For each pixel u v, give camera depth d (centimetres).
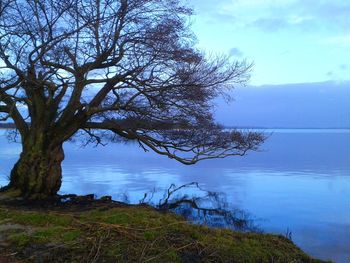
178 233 815
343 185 2931
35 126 1490
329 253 1286
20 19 1391
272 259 835
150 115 1612
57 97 1520
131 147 7150
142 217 875
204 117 1750
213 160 4975
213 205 2073
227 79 1712
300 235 1509
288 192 2594
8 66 1302
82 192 2284
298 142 11675
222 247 798
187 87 1580
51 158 1484
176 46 1537
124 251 725
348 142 11788
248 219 1753
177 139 1731
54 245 735
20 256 705
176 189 2534
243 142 1828
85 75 1446
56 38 1331
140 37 1465
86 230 791
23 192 1442
